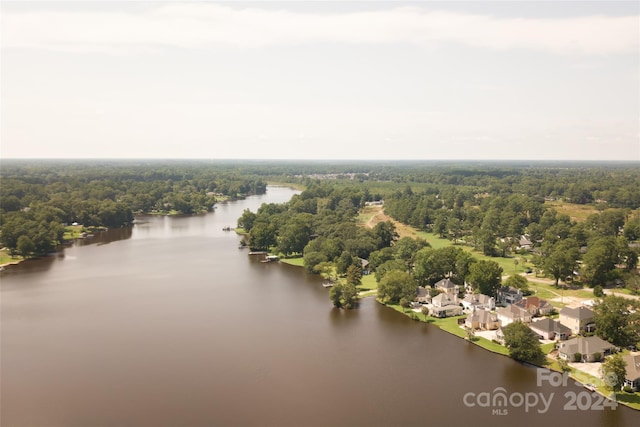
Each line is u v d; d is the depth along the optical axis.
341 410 94.56
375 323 141.88
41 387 102.88
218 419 91.44
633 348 116.31
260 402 97.44
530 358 113.56
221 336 131.38
